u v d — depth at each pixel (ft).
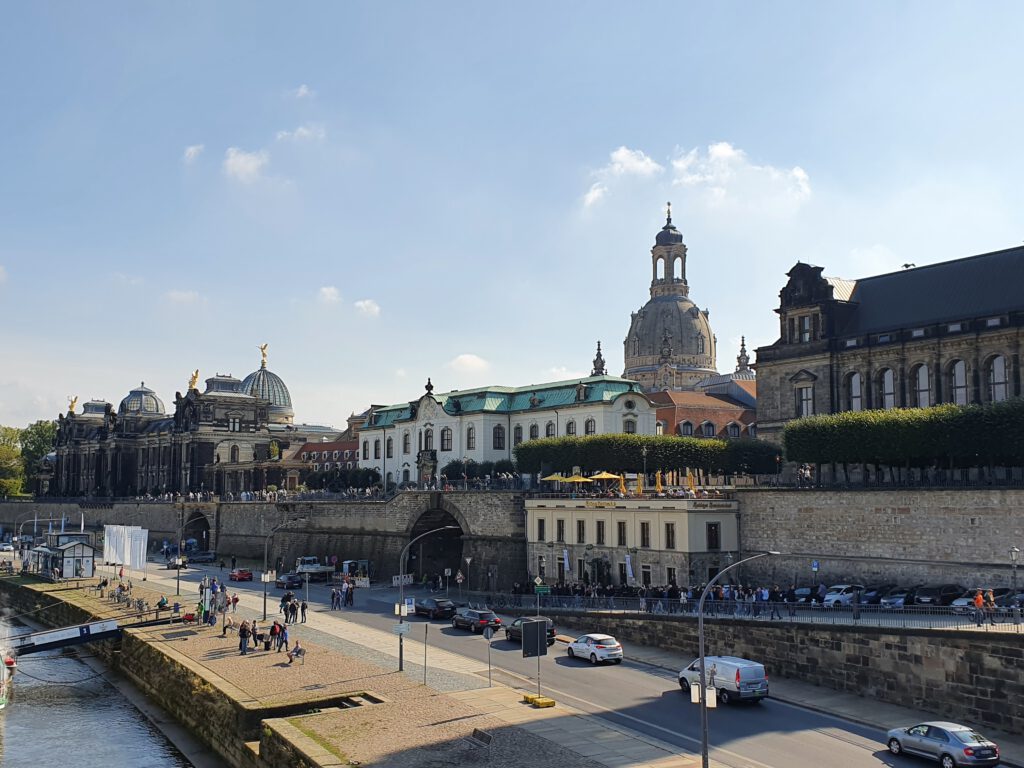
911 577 203.31
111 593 306.96
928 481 233.55
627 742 132.36
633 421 345.72
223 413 604.08
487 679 173.37
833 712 150.82
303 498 410.31
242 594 309.63
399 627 179.73
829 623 167.02
